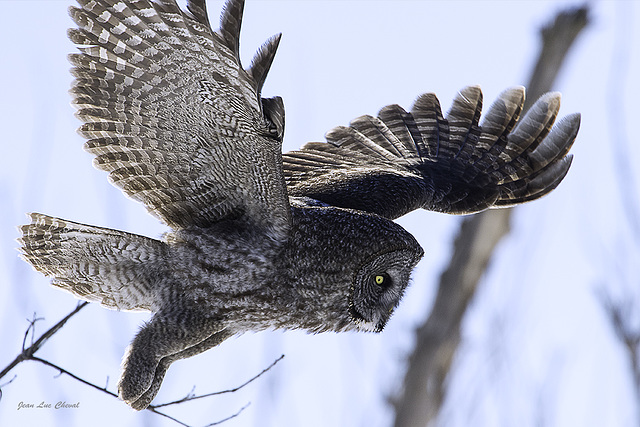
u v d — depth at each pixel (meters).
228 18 9.24
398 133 15.91
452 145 15.81
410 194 14.34
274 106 9.84
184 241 11.65
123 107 10.28
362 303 12.16
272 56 9.38
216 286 11.61
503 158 15.59
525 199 15.30
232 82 9.73
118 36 9.70
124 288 11.73
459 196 15.04
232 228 11.68
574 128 15.41
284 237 11.74
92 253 11.59
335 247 11.91
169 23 9.38
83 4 9.55
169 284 11.66
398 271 12.41
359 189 14.17
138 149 10.73
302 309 11.91
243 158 10.76
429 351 21.14
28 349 10.62
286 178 14.76
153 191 11.26
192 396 11.70
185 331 11.60
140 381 11.38
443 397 21.14
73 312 10.69
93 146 10.59
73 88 10.07
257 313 11.79
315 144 15.56
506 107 15.83
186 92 10.05
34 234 11.49
